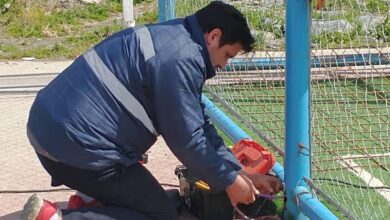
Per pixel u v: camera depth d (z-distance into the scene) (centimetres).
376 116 418
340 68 382
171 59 286
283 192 349
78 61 304
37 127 301
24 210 300
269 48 427
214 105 459
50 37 765
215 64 297
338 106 408
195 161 293
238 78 482
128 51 295
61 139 296
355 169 378
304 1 318
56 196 388
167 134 292
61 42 739
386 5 314
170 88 285
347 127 410
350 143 396
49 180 408
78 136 294
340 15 328
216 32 291
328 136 402
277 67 446
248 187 304
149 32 297
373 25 325
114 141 299
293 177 339
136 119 296
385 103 420
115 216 311
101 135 296
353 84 406
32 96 552
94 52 302
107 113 295
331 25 333
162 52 288
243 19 294
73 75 300
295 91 329
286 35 326
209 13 294
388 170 383
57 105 298
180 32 293
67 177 310
